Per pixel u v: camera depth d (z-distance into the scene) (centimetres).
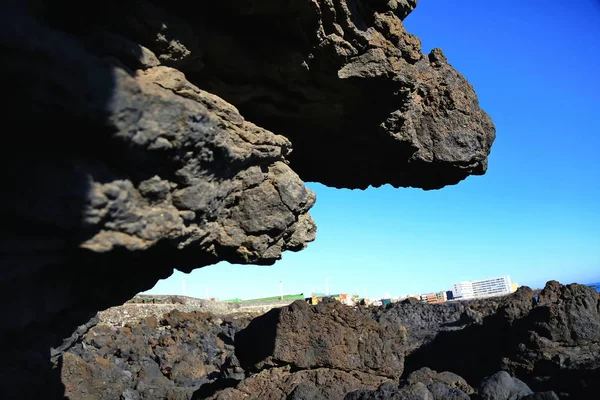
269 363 1305
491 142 1395
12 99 519
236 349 1393
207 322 3494
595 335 1602
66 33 598
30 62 507
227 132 770
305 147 1252
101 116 555
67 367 1708
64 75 526
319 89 1002
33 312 642
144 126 598
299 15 828
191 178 693
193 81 896
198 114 652
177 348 2644
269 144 891
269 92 992
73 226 571
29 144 567
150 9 712
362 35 924
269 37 887
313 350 1313
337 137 1208
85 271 714
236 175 840
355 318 1370
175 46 761
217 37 844
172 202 695
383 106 1081
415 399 927
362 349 1348
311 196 1016
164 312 3794
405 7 1027
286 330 1321
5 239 555
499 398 1088
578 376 1261
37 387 971
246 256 923
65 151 577
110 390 1778
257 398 1220
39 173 556
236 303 5131
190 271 953
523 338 1680
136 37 716
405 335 1397
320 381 1273
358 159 1306
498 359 1736
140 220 642
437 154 1280
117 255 655
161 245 718
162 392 1825
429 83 1284
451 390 1074
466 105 1316
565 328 1616
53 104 530
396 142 1204
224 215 876
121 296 884
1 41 486
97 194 574
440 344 2166
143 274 878
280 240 988
